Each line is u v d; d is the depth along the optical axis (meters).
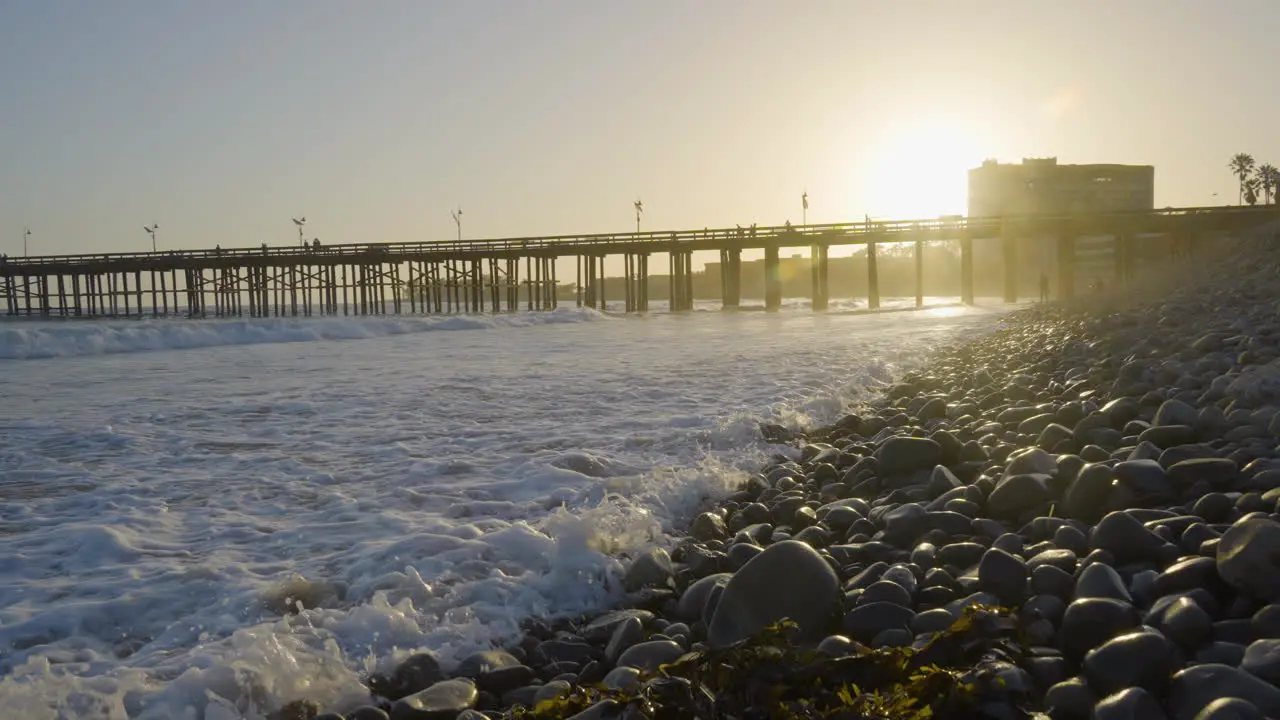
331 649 3.51
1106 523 3.88
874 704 2.67
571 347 21.05
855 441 8.11
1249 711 2.36
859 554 4.49
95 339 22.75
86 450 8.22
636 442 8.23
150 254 55.69
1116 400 6.97
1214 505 4.18
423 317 37.84
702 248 48.19
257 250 53.69
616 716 2.77
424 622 3.87
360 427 9.38
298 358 19.31
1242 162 93.62
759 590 3.46
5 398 12.11
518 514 5.80
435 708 3.09
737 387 12.12
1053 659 2.96
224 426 9.54
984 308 45.41
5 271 59.06
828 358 16.17
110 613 4.10
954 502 5.00
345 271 53.31
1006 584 3.60
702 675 2.99
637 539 4.77
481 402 11.15
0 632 3.87
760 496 6.14
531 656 3.64
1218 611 3.15
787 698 2.93
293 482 6.83
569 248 49.34
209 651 3.57
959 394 10.12
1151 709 2.52
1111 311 21.09
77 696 3.12
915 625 3.38
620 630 3.65
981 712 2.73
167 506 6.12
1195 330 12.28
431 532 5.28
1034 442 6.79
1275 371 6.82
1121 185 99.25
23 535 5.39
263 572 4.64
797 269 129.75
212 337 25.27
